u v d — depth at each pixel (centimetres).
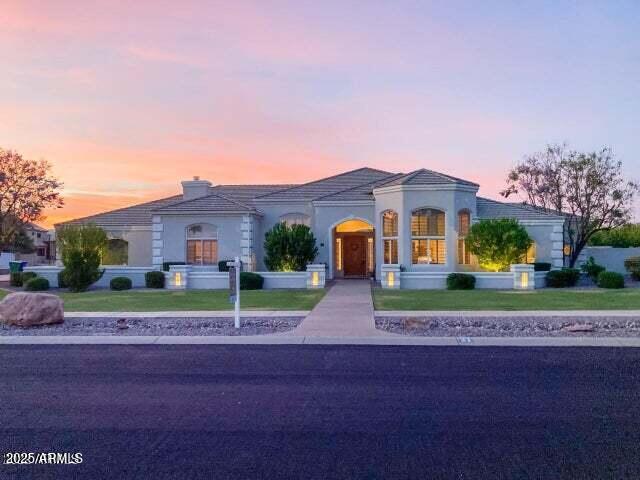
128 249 3541
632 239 4612
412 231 2886
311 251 2925
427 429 685
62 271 2739
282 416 740
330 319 1584
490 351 1165
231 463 588
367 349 1196
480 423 705
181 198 3778
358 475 556
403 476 553
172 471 569
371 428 691
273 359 1101
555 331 1392
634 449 617
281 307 1892
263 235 3319
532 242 2894
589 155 3697
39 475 562
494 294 2331
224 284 2802
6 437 670
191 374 978
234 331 1426
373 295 2302
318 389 872
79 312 1794
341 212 3177
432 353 1148
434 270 2852
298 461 591
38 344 1282
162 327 1502
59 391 870
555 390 857
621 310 1744
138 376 966
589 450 615
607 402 793
